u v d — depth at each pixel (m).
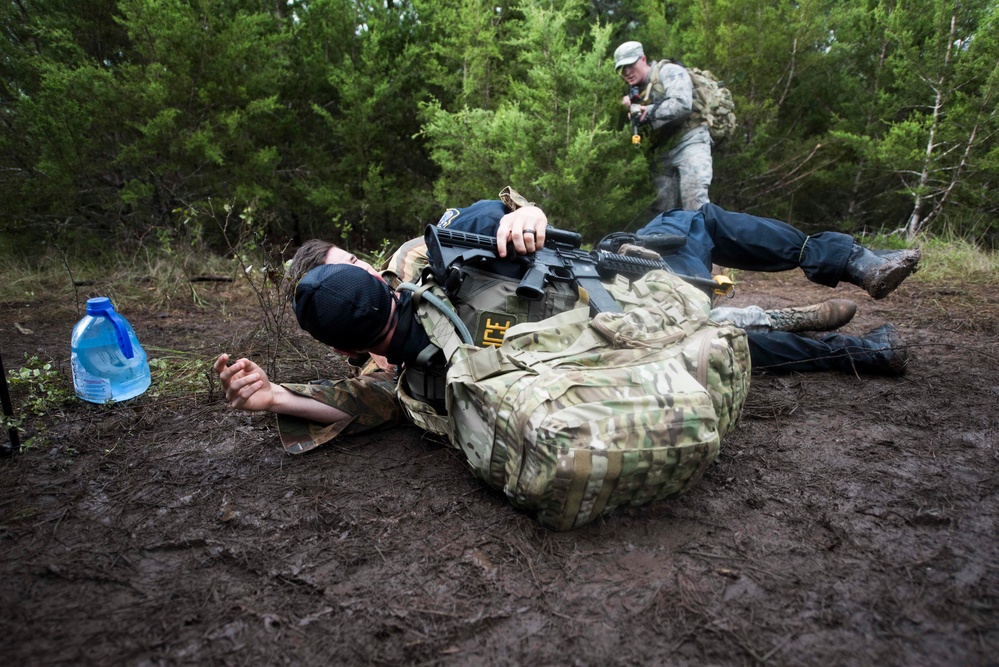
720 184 6.17
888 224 6.61
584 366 1.64
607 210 5.03
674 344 1.74
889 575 1.50
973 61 5.45
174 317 4.00
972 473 1.94
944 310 3.86
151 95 4.85
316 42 5.91
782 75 6.19
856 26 6.35
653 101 4.96
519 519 1.74
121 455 2.15
